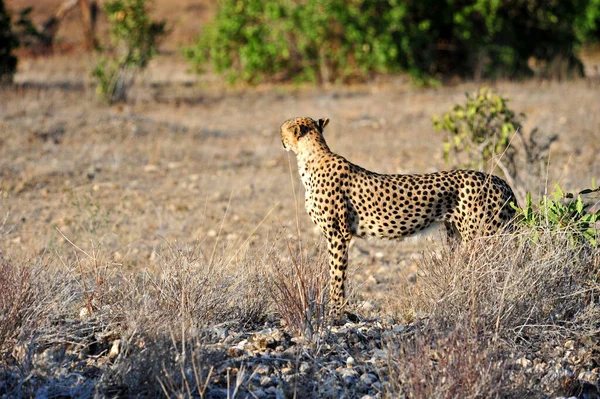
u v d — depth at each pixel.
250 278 12.16
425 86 45.53
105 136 29.69
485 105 18.94
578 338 10.34
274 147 29.84
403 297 12.43
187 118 35.25
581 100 37.28
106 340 10.28
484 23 47.41
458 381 8.59
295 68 47.88
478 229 11.81
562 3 46.47
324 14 44.34
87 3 59.88
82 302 11.55
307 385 9.21
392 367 9.13
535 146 20.08
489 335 9.95
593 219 11.84
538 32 48.06
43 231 18.28
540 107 35.69
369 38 44.94
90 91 38.50
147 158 27.28
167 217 20.12
